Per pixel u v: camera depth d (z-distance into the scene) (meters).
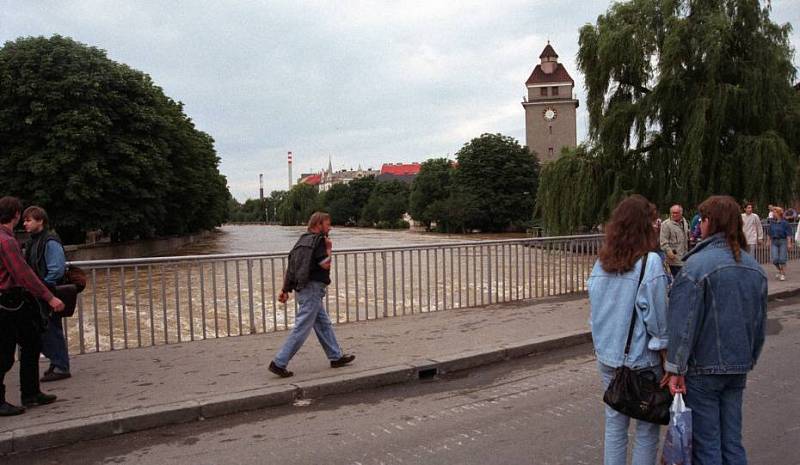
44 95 33.38
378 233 91.75
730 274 3.37
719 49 24.06
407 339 8.84
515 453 4.84
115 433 5.53
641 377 3.46
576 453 4.80
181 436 5.48
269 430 5.58
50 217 34.69
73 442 5.35
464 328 9.61
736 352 3.35
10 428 5.30
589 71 27.72
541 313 10.85
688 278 3.39
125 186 36.12
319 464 4.73
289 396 6.41
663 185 25.97
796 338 9.01
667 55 24.83
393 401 6.42
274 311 9.57
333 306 11.41
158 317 12.32
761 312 3.45
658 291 3.46
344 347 8.36
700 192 25.00
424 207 98.88
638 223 3.57
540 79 95.00
